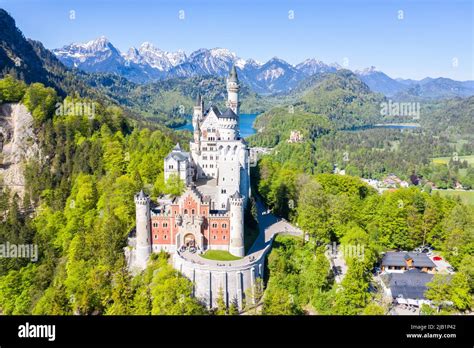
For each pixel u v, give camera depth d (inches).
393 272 5428.2
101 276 5014.8
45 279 5880.9
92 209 6614.2
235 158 5787.4
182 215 5147.6
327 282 4921.3
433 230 6181.1
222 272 4662.9
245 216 5890.8
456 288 4672.7
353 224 6043.3
